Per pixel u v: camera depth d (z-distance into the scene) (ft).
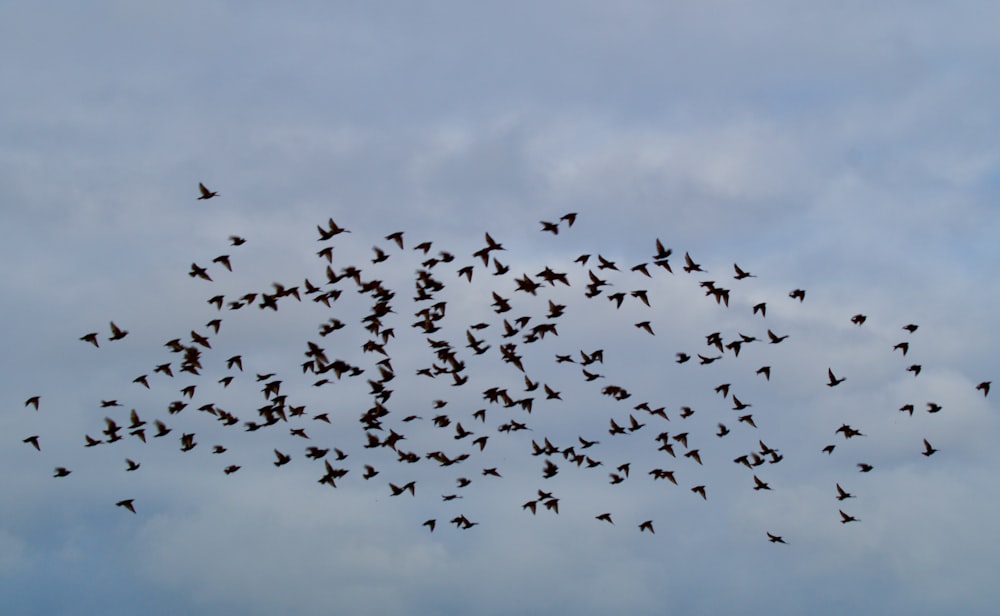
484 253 246.47
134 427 274.77
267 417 276.62
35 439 273.33
